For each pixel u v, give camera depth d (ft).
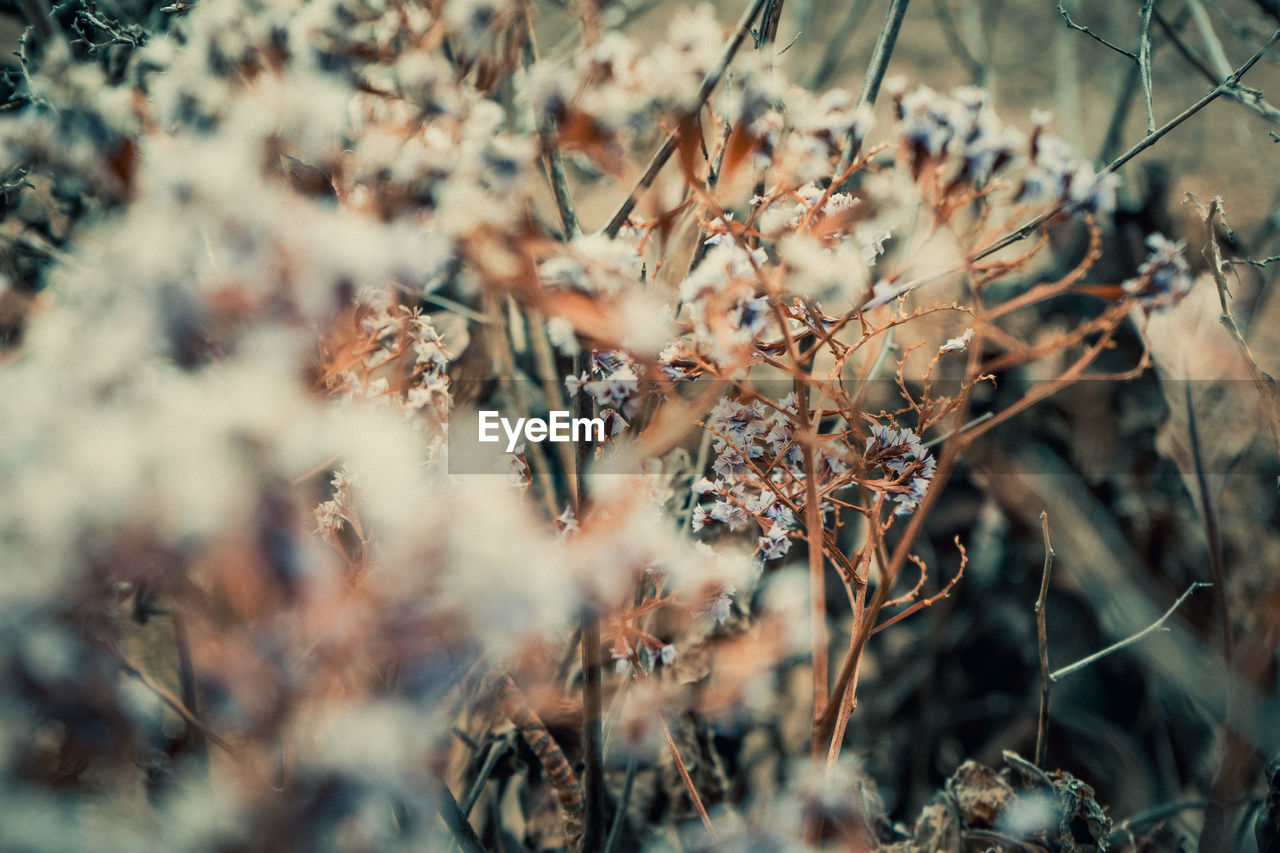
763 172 1.43
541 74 1.31
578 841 1.64
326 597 1.20
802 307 1.45
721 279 1.34
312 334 1.23
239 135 1.26
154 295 1.18
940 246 1.45
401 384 1.52
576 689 1.88
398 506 1.19
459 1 1.36
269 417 1.16
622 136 1.32
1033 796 1.71
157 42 1.34
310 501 1.42
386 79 1.38
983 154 1.32
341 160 1.33
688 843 1.83
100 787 1.25
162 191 1.19
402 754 1.17
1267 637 1.75
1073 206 1.33
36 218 1.62
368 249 1.21
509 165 1.30
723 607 1.49
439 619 1.20
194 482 1.14
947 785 1.78
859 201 1.36
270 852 1.15
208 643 1.21
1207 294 1.83
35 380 1.17
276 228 1.19
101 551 1.16
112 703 1.20
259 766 1.23
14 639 1.16
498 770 1.94
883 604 1.42
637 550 1.25
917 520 1.40
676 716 1.58
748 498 1.51
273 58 1.33
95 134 1.29
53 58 1.31
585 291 1.32
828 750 1.50
